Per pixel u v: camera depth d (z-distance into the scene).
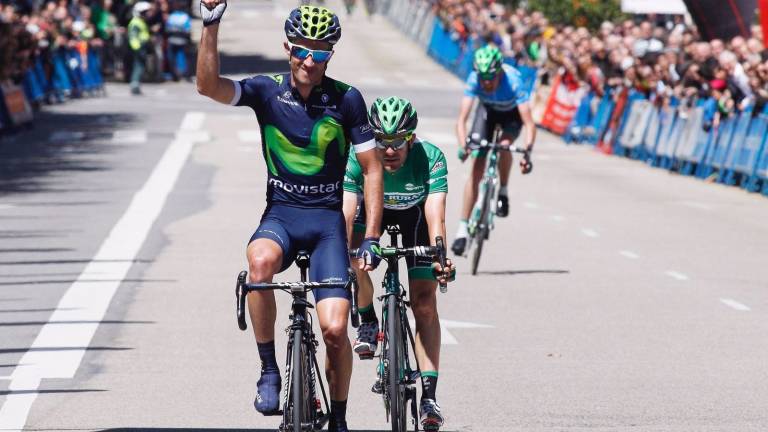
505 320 23.81
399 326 15.55
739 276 29.28
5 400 17.69
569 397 18.28
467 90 29.52
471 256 31.56
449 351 21.22
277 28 155.62
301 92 14.38
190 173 48.41
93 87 84.62
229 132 64.88
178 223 35.75
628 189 48.28
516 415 17.30
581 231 36.53
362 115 14.57
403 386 15.34
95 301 24.80
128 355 20.45
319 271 14.45
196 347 21.08
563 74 72.00
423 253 15.10
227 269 28.58
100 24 98.12
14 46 60.81
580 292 26.81
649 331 22.98
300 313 14.08
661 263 30.92
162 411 17.22
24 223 35.47
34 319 23.12
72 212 37.81
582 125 68.44
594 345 21.77
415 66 117.00
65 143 58.47
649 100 60.41
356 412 17.36
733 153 50.06
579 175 53.09
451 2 117.31
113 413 17.08
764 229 37.84
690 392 18.66
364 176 14.88
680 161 54.84
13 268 28.50
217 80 14.08
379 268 29.75
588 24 104.06
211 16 13.87
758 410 17.66
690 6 63.50
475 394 18.42
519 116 29.64
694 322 23.88
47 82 77.50
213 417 16.98
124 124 67.50
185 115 73.44
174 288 26.25
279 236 14.51
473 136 29.00
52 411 17.14
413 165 16.03
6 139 59.59
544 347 21.56
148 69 96.44
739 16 62.47
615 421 17.03
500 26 94.81
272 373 14.62
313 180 14.58
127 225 35.19
